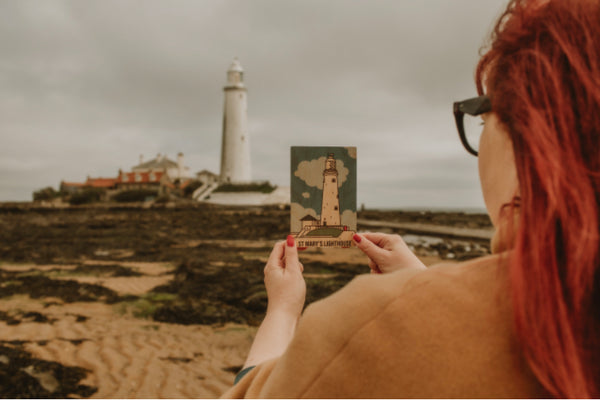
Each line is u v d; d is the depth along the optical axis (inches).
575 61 21.1
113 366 215.0
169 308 340.8
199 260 657.6
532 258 20.2
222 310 341.4
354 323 23.4
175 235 1159.6
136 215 2063.2
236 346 259.8
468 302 22.1
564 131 20.6
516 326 20.3
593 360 19.1
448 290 22.8
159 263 631.2
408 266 46.2
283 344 39.0
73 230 1283.2
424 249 798.5
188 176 4136.3
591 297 19.0
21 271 551.2
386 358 21.9
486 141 27.2
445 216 2098.9
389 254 47.9
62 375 198.1
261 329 41.3
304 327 25.1
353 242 48.4
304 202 48.1
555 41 22.8
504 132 25.0
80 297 388.8
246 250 816.3
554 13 23.8
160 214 2127.2
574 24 22.4
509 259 22.5
